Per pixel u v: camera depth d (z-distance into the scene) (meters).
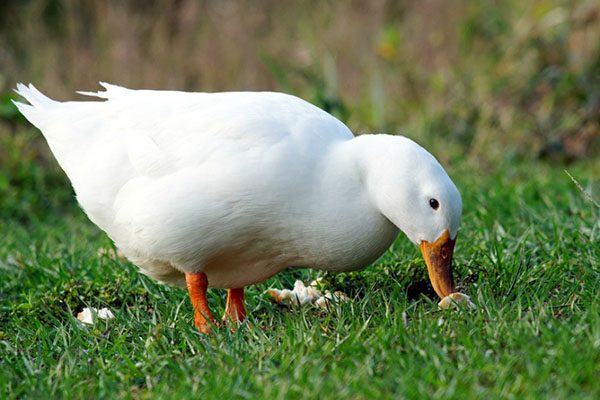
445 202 8.39
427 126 18.52
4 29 20.84
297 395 7.19
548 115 18.05
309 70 19.72
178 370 8.00
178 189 8.77
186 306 10.06
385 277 10.08
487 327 8.05
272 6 20.14
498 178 15.00
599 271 9.65
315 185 8.64
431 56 19.94
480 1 19.80
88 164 9.44
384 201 8.52
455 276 10.15
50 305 10.20
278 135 8.74
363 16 20.09
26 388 8.00
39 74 19.06
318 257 8.95
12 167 16.70
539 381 6.97
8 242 13.36
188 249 8.94
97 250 12.16
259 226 8.79
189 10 19.27
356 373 7.33
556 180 14.41
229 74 19.39
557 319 8.41
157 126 9.13
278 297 9.91
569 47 18.72
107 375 8.14
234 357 8.02
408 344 7.82
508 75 18.83
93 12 19.56
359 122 18.78
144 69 19.00
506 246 11.02
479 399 6.84
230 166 8.66
